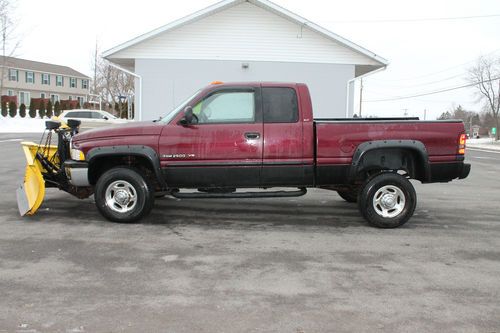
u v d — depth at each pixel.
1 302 3.86
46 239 5.70
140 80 19.08
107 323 3.51
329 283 4.40
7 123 36.44
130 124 6.62
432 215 7.53
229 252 5.31
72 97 64.06
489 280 4.56
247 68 19.27
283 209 7.71
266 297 4.05
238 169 6.38
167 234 6.03
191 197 6.47
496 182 12.05
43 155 7.17
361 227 6.58
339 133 6.38
